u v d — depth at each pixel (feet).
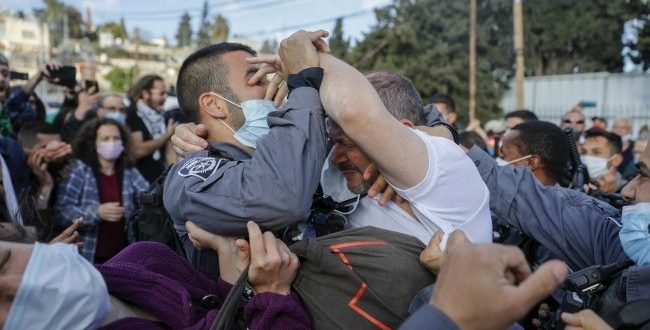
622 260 5.58
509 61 113.60
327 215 5.32
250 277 4.44
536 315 6.38
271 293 4.40
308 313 4.58
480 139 16.48
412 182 4.56
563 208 7.00
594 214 6.86
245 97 5.70
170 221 6.45
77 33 192.03
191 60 5.92
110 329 4.04
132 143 14.30
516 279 3.38
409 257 4.66
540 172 9.85
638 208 5.30
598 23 108.78
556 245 6.97
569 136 10.82
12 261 3.52
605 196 8.25
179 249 6.25
